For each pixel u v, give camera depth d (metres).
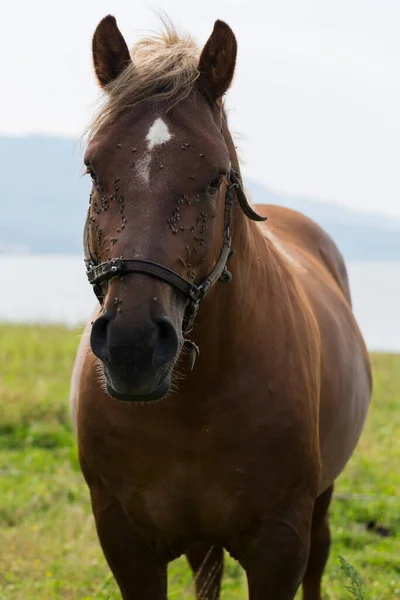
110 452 4.50
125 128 3.88
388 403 16.02
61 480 9.80
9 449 11.62
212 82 4.12
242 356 4.39
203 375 4.28
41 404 13.02
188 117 3.91
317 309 5.57
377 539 8.43
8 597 6.58
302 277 5.77
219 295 4.23
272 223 6.92
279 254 5.29
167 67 4.02
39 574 7.13
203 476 4.46
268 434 4.44
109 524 4.68
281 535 4.54
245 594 6.95
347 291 7.51
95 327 3.60
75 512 8.58
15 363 17.36
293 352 4.67
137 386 3.50
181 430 4.38
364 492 9.92
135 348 3.46
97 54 4.22
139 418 4.38
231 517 4.54
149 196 3.71
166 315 3.59
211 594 6.02
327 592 6.86
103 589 6.71
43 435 11.88
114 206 3.76
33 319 28.78
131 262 3.61
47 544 7.73
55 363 18.08
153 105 3.92
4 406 12.83
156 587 4.74
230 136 4.38
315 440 4.75
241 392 4.38
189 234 3.75
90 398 4.54
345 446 5.76
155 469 4.46
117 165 3.79
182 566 7.45
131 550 4.67
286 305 4.80
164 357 3.53
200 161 3.79
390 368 21.44
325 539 6.23
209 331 4.23
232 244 4.32
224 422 4.38
